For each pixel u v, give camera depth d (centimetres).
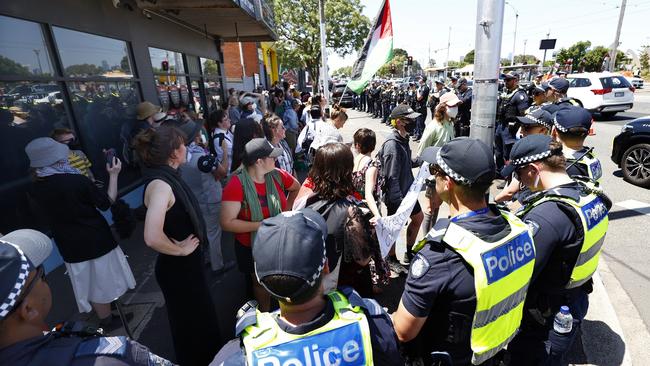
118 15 562
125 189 546
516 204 266
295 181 292
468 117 852
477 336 137
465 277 132
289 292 102
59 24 438
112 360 99
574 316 188
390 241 247
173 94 770
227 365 104
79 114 471
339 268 219
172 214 200
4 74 365
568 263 170
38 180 251
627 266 368
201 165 345
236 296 343
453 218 144
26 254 99
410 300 138
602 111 1291
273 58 2797
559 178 181
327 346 104
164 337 292
